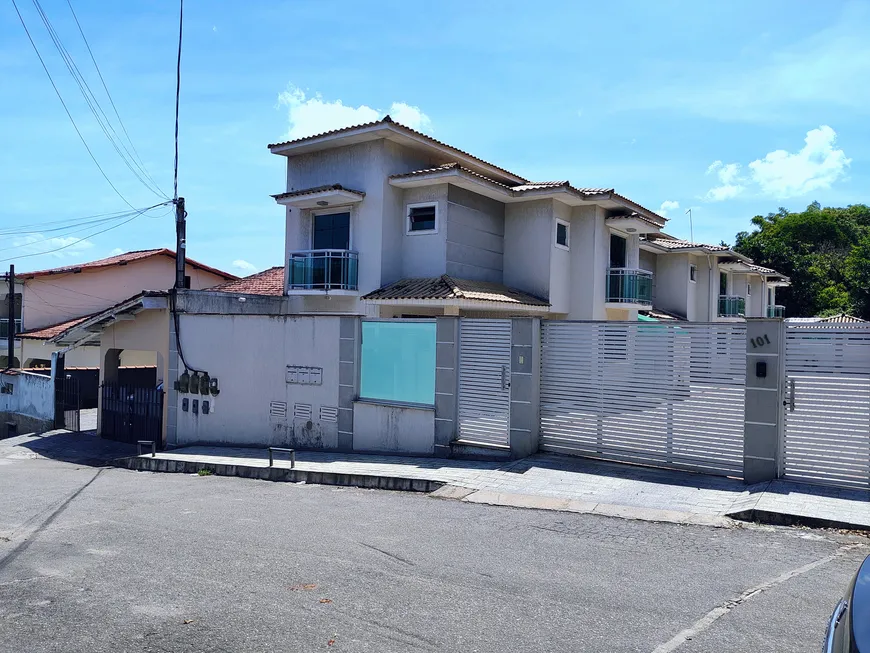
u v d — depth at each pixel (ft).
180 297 51.11
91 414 71.41
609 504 26.02
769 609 15.43
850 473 25.79
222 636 14.33
